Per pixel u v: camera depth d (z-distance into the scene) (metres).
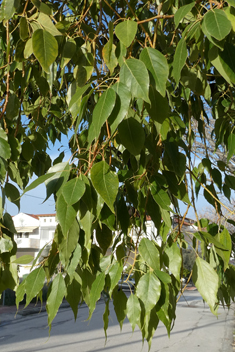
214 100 1.58
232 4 0.70
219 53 0.81
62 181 0.88
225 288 1.35
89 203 0.84
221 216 1.31
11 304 11.70
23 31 0.99
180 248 1.04
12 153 1.18
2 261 1.20
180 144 1.12
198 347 6.67
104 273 1.00
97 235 1.07
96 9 1.80
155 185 0.97
